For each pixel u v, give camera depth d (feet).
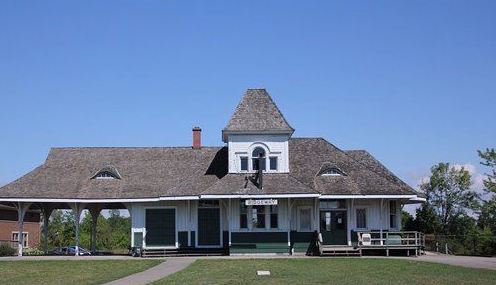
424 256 123.24
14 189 132.36
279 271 87.40
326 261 103.91
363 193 126.82
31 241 228.63
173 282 75.25
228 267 94.43
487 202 174.70
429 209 206.18
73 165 143.43
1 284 78.18
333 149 142.72
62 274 89.92
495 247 135.64
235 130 131.54
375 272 85.35
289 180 127.85
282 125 132.46
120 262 106.42
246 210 127.85
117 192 134.10
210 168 139.74
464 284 71.92
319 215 129.08
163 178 138.51
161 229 132.77
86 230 246.47
